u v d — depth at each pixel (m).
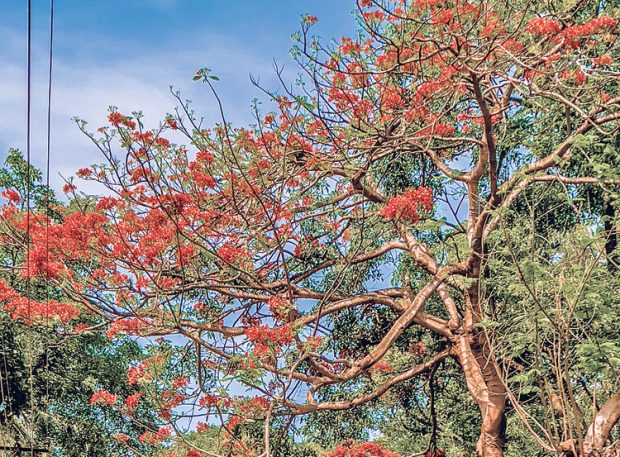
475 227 12.02
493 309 12.02
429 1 11.67
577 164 12.60
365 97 12.93
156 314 12.05
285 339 11.01
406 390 15.55
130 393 23.12
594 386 9.90
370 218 13.80
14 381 21.28
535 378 9.57
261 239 12.88
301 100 12.00
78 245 12.10
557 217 12.69
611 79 11.57
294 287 14.02
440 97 13.02
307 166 13.38
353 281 15.40
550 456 11.22
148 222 12.20
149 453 13.85
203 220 12.66
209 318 13.75
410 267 15.51
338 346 15.34
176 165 12.86
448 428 15.51
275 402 11.30
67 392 22.52
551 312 9.13
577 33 10.87
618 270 10.26
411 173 14.96
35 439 19.89
